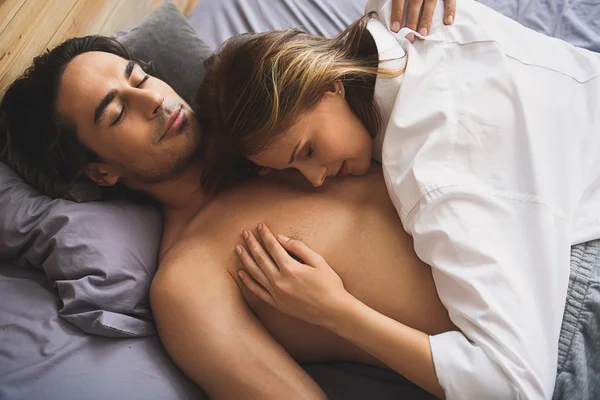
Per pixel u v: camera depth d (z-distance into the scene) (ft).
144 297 3.16
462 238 2.66
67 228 3.14
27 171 3.45
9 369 2.73
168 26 4.08
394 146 3.03
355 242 3.10
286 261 2.90
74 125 3.23
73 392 2.70
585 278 2.74
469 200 2.75
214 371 2.83
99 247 3.11
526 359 2.44
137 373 2.85
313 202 3.27
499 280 2.57
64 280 3.05
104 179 3.44
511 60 3.13
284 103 2.89
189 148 3.32
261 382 2.78
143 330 3.04
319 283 2.80
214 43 4.65
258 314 3.14
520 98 2.95
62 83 3.22
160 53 4.01
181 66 4.04
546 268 2.60
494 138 2.91
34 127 3.38
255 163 3.34
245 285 3.06
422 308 2.93
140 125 3.18
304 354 3.25
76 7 4.58
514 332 2.47
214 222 3.31
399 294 2.96
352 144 3.05
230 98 3.03
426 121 2.97
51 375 2.74
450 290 2.72
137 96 3.15
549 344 2.53
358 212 3.22
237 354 2.82
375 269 3.02
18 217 3.23
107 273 3.03
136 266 3.19
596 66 3.23
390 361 2.68
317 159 3.02
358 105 3.18
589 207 2.92
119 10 4.98
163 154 3.26
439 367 2.53
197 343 2.85
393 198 3.04
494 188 2.83
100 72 3.20
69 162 3.37
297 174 3.46
